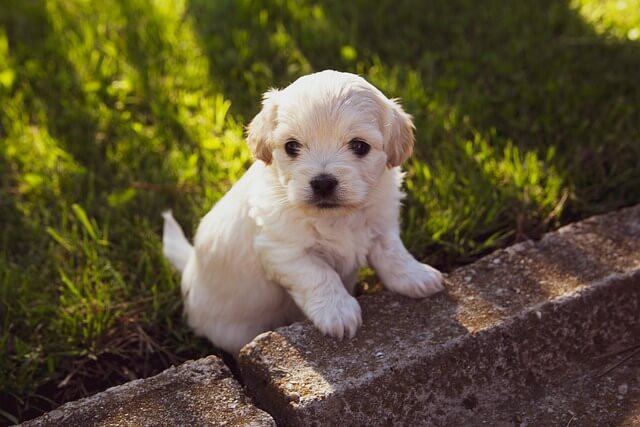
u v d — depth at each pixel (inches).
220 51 40.1
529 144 34.5
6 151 35.0
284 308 28.0
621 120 34.6
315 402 23.1
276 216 25.3
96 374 27.9
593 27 40.3
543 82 37.3
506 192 31.9
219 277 27.2
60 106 37.6
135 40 41.1
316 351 24.5
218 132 35.8
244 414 23.2
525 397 24.8
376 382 23.6
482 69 38.5
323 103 24.1
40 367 27.7
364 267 29.3
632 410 24.3
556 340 25.4
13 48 41.4
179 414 23.3
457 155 33.7
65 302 29.0
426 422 24.0
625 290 26.1
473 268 27.1
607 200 32.0
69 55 39.8
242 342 28.1
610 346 25.9
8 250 31.3
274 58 39.6
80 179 33.9
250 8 42.4
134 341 28.6
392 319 25.4
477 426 24.1
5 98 37.7
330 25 41.3
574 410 24.4
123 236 31.8
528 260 27.2
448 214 31.1
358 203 24.3
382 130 25.1
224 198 27.5
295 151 24.5
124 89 37.9
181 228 32.0
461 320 25.2
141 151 35.0
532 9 42.3
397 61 39.1
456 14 42.3
